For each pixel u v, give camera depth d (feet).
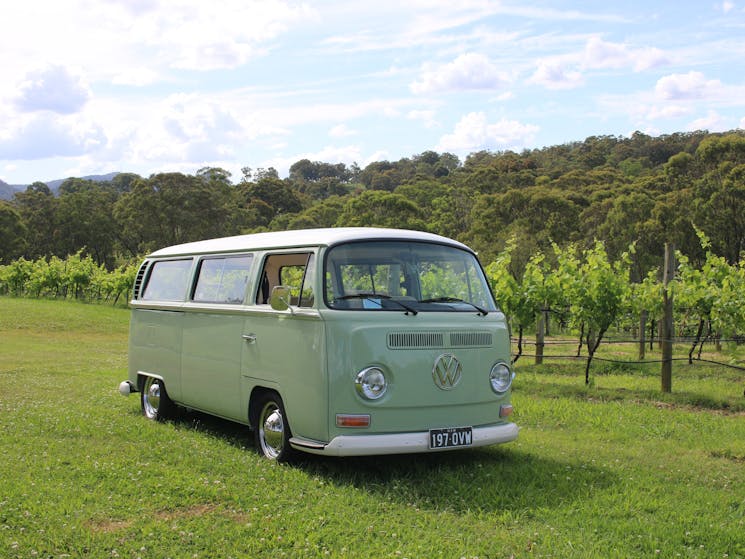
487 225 217.56
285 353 22.88
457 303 23.63
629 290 44.21
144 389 32.91
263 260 25.14
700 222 181.57
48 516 17.88
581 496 20.17
